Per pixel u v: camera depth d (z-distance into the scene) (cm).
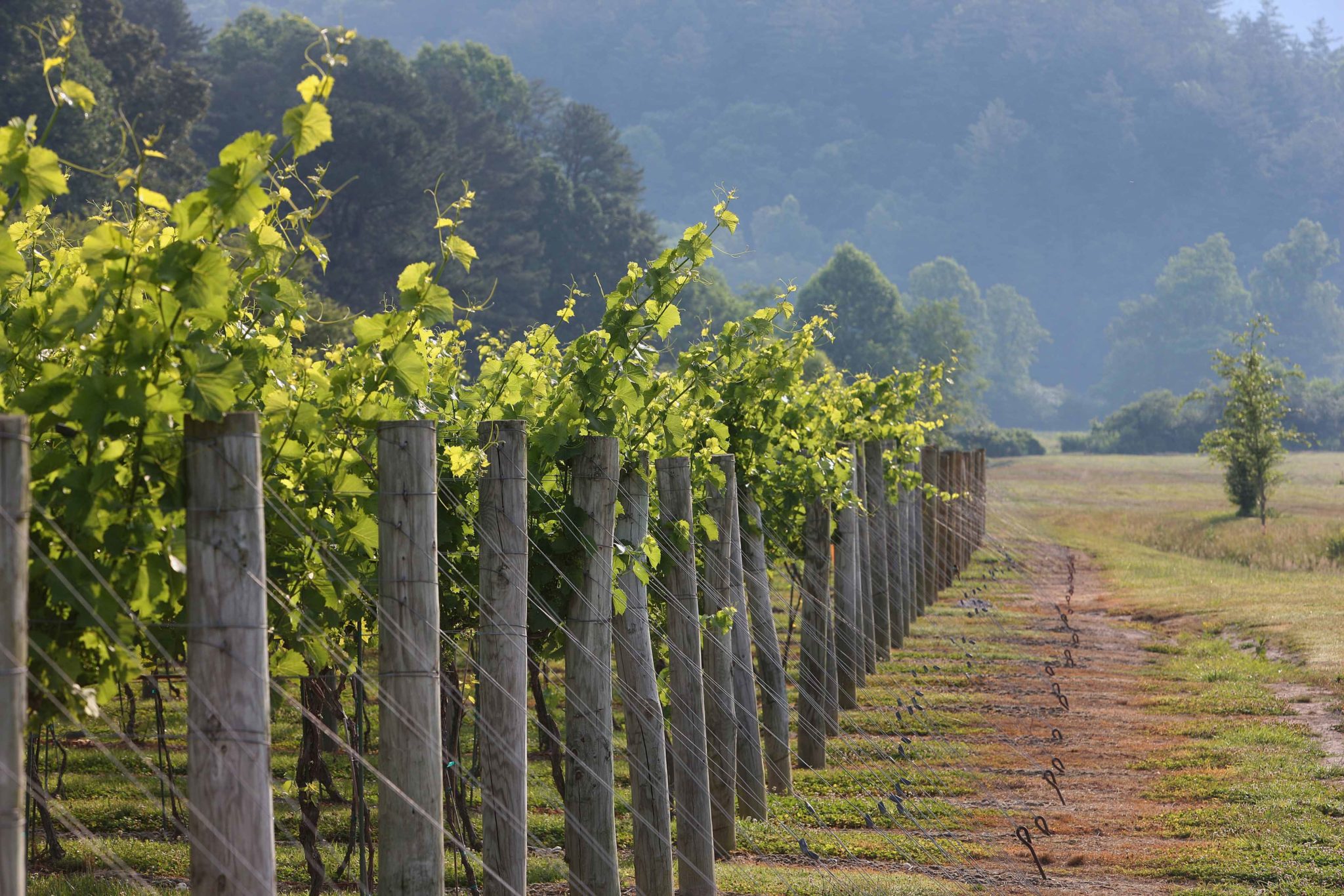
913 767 3083
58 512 1076
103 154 9619
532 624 1859
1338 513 13162
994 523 11306
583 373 1966
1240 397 11719
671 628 2131
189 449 1029
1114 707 3816
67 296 1078
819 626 3281
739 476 2908
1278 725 3497
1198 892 2147
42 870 2150
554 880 2120
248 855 1008
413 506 1302
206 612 1020
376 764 2667
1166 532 10600
